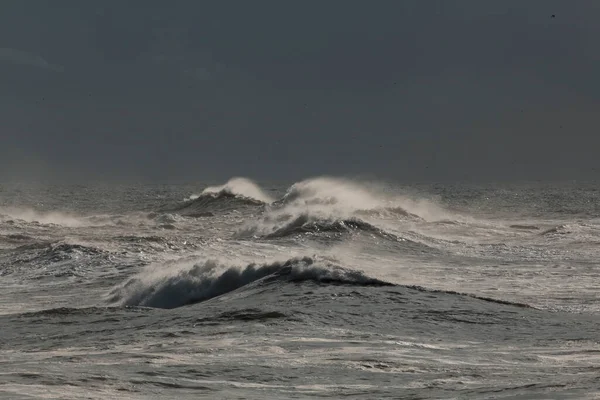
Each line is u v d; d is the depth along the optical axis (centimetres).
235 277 7469
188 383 3291
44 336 5181
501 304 6081
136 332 5097
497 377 3478
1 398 2817
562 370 3662
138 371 3528
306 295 6250
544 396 2833
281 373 3556
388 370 3672
